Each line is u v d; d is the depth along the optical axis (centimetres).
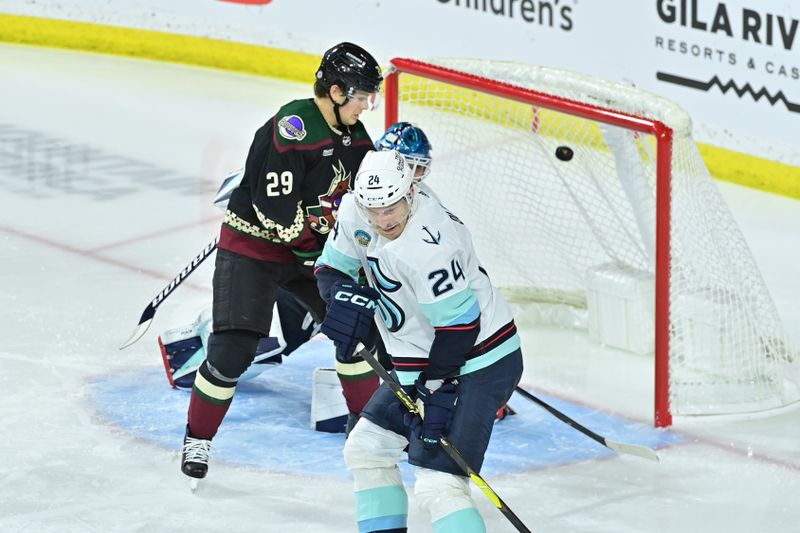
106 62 3466
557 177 1877
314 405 1480
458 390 1092
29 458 1399
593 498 1307
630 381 1616
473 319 1039
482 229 1925
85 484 1342
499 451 1424
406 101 2117
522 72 1684
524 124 1866
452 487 1071
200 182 2544
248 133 2862
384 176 1006
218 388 1339
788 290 1928
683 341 1581
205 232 2250
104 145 2791
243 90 3186
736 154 2389
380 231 1037
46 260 2109
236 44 3297
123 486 1339
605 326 1723
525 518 1267
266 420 1516
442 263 1019
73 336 1773
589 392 1581
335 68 1277
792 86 2255
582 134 1839
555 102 1530
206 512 1283
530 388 1598
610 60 2530
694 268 1572
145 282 2005
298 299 1424
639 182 1659
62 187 2509
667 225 1416
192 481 1327
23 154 2730
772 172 2342
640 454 1259
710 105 2397
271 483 1351
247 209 1362
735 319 1559
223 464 1397
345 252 1162
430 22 2856
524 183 1900
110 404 1551
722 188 2395
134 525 1253
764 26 2262
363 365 1373
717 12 2330
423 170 1262
